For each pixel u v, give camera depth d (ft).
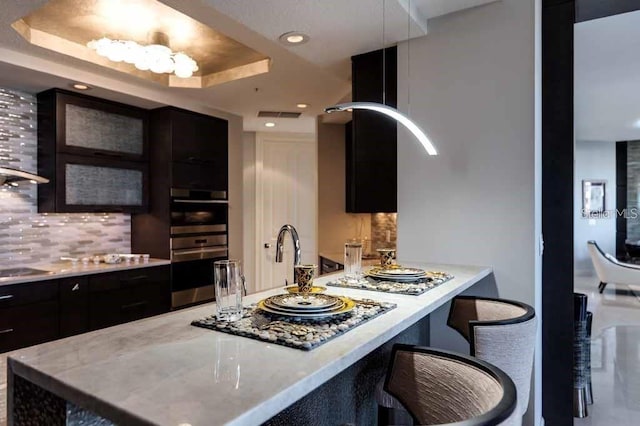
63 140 11.85
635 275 20.74
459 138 8.64
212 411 2.53
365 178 9.80
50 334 10.62
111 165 13.10
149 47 9.20
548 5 8.46
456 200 8.67
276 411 2.74
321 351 3.61
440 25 8.81
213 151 15.30
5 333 9.79
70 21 9.13
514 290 8.06
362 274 7.50
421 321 8.14
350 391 5.49
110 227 14.24
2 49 9.63
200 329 4.30
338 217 16.67
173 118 13.82
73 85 11.49
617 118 20.77
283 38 8.86
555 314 8.43
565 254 8.35
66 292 10.98
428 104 8.97
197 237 14.66
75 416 3.23
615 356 12.89
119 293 12.26
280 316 4.59
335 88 13.01
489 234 8.31
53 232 12.65
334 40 9.00
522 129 7.99
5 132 11.56
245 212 19.92
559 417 8.39
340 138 16.84
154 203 14.16
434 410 4.38
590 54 12.47
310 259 20.38
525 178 7.97
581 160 26.27
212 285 15.16
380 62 9.60
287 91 13.28
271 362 3.36
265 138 20.10
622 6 8.30
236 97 14.03
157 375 3.10
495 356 5.12
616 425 8.81
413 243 9.17
